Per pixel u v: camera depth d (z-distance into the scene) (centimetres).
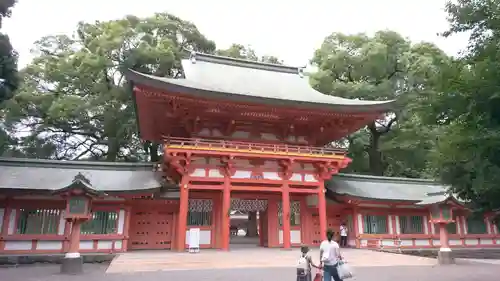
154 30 4441
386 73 4356
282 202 2564
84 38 4381
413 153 4178
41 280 1363
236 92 2470
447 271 1579
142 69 4081
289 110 2498
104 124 4022
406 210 2986
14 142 4112
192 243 2198
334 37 4550
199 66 2986
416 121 3694
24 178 2220
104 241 2234
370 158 4659
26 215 2142
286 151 2481
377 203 2873
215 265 1616
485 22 880
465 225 3077
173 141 2317
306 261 973
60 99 3769
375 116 2683
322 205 2552
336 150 2650
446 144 896
